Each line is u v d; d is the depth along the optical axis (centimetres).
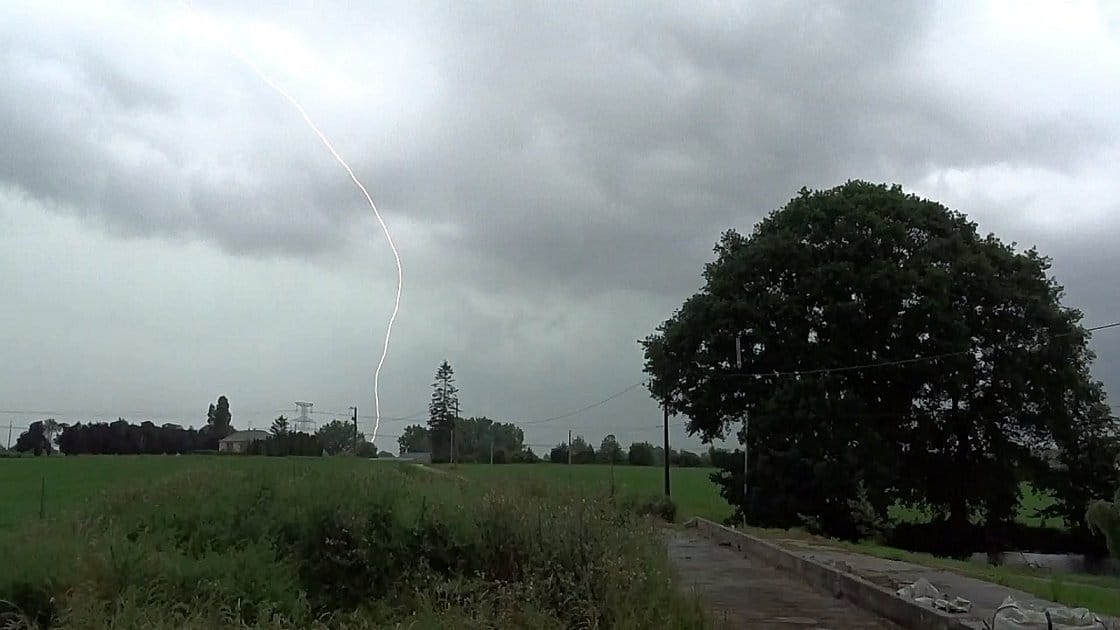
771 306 4112
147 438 7431
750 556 2411
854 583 1546
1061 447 4166
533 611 1109
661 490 5100
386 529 1314
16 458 5931
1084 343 4078
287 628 991
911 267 3966
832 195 4203
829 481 3784
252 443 6397
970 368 3925
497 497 1461
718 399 4241
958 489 4222
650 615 1136
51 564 1059
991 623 1130
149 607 959
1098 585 2158
